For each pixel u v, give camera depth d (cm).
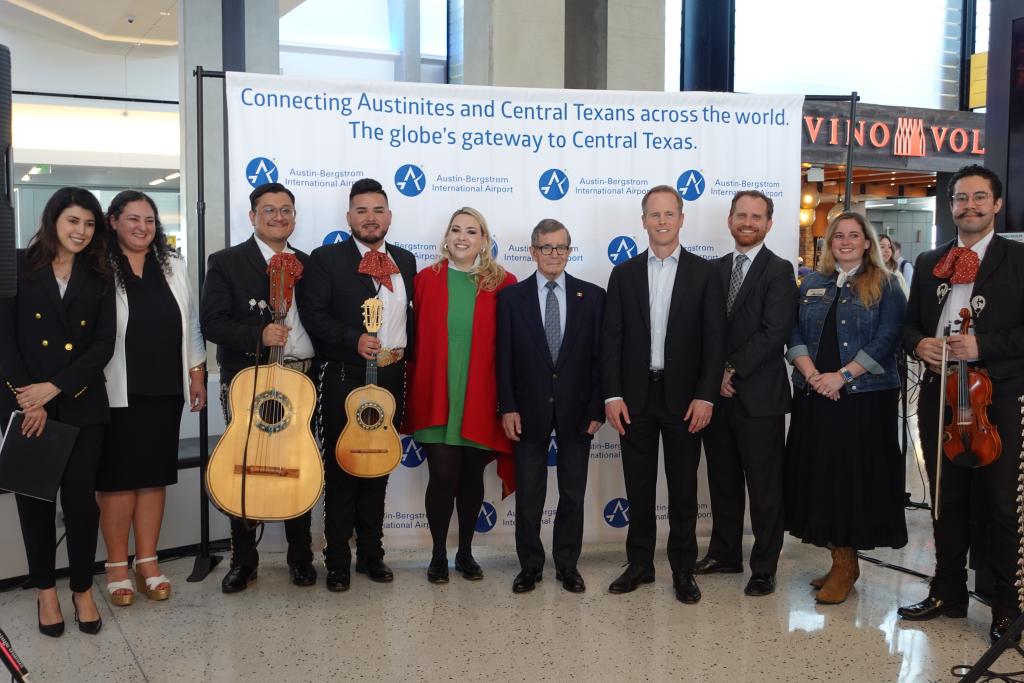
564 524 359
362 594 352
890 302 335
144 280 337
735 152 408
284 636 308
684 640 306
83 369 304
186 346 349
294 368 351
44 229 306
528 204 396
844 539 336
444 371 348
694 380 341
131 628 316
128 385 329
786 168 411
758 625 320
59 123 1234
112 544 342
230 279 342
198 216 366
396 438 340
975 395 295
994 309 300
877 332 335
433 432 351
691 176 406
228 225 371
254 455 322
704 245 410
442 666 283
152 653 293
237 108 369
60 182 1253
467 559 373
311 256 350
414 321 356
